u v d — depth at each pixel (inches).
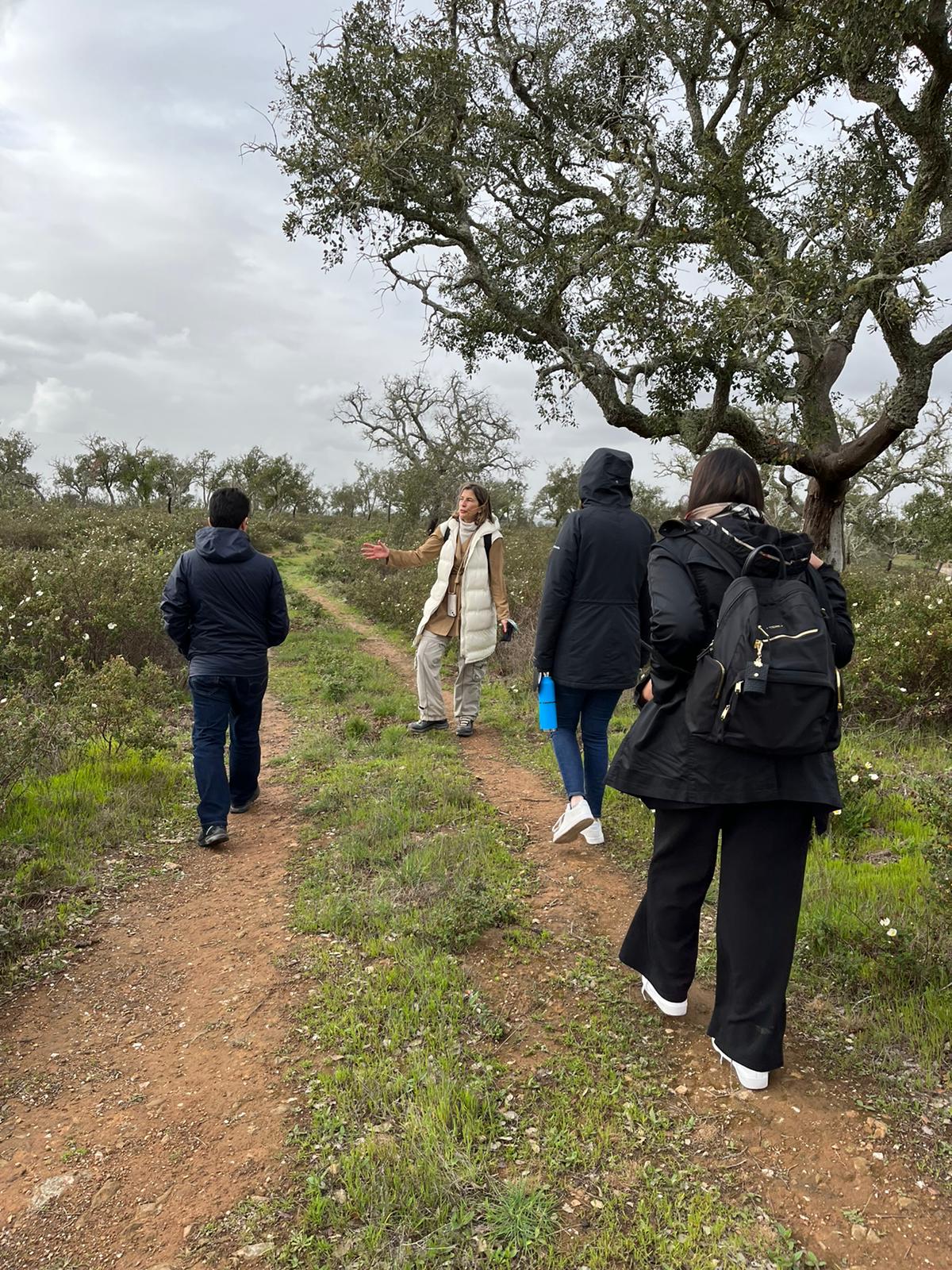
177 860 159.9
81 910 136.3
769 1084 89.8
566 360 505.0
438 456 1651.1
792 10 398.3
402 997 106.7
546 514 1887.3
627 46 522.6
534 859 157.2
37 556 450.9
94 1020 106.1
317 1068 93.7
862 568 792.3
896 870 144.5
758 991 86.7
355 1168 77.1
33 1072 95.3
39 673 258.5
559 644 150.9
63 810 172.7
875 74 388.5
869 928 116.3
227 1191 76.1
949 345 384.5
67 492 1640.0
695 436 440.8
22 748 178.1
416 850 156.3
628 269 405.7
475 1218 71.6
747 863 86.3
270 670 368.8
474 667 249.4
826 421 416.5
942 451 716.7
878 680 259.9
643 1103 86.9
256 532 1088.8
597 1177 76.7
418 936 122.9
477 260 502.6
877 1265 67.1
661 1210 72.7
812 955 117.5
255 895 144.1
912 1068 93.6
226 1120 86.1
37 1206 75.0
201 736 168.9
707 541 85.7
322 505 2481.5
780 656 76.9
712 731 79.9
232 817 186.7
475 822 172.2
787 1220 71.9
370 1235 69.3
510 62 485.1
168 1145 82.7
